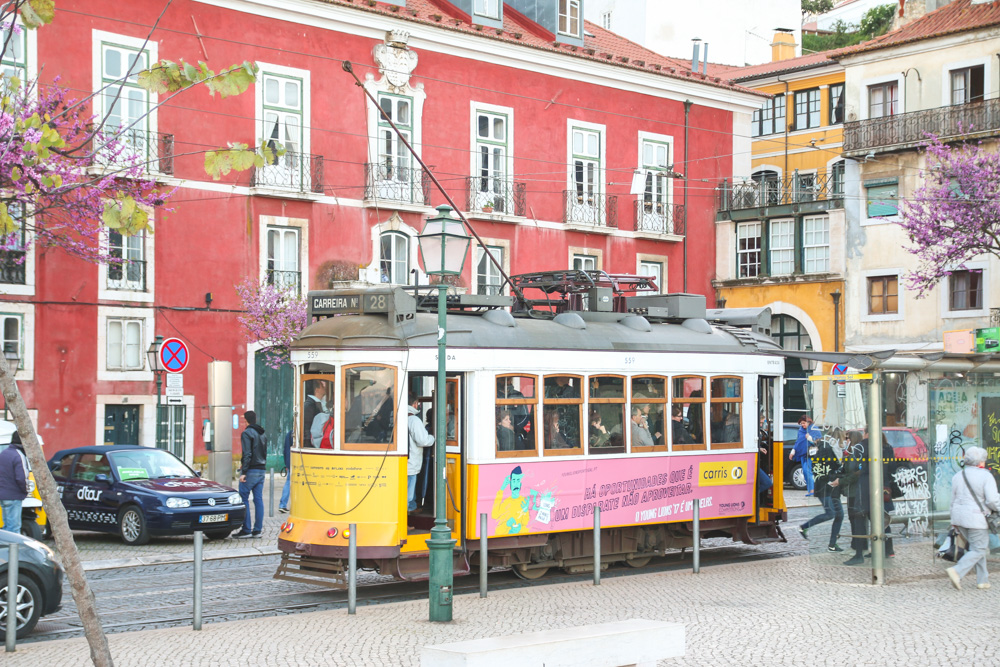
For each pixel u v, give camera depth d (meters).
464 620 11.33
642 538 15.63
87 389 24.95
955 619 11.30
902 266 35.41
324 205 28.39
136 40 25.59
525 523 13.96
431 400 14.27
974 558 13.23
